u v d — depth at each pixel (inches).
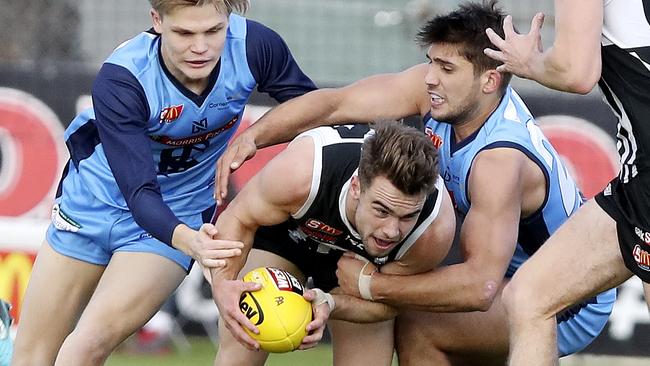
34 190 1176.8
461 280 631.8
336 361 703.7
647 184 568.1
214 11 637.3
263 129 706.2
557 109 1204.5
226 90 701.9
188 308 1201.4
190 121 698.2
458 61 642.8
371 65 1451.8
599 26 549.0
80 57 1371.8
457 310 644.1
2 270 1163.3
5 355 702.5
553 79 561.6
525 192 659.4
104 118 664.4
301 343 622.2
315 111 705.6
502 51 580.7
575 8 545.0
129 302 694.5
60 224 740.7
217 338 1205.7
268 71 719.7
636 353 1183.6
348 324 693.9
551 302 600.7
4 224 1167.6
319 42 1455.5
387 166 571.8
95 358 684.1
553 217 680.4
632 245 580.1
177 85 683.4
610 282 601.6
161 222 626.8
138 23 1386.6
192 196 746.2
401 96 706.2
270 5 1455.5
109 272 712.4
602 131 1203.2
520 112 680.4
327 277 704.4
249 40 706.8
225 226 647.1
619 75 567.2
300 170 621.0
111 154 657.0
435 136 682.2
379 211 585.3
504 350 686.5
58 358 676.7
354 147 624.1
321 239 655.8
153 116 681.6
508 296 611.2
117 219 724.0
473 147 658.2
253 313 612.7
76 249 736.3
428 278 639.1
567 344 714.2
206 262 604.7
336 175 618.5
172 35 642.8
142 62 677.3
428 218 620.7
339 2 1457.9
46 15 1362.0
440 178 647.1
